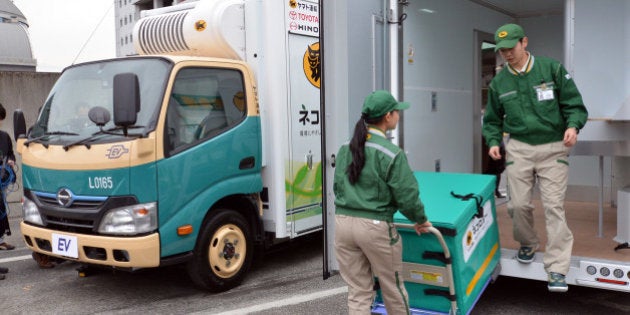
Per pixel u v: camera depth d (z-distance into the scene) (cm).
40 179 498
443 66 611
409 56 549
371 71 426
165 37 575
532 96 394
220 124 511
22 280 573
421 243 355
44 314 472
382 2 442
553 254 392
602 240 464
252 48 549
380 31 439
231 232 521
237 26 546
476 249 382
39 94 984
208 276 502
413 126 557
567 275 397
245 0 552
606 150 454
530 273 415
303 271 582
